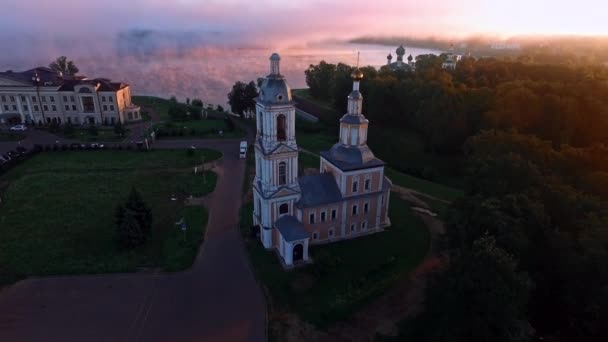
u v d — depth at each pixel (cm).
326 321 4316
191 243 5684
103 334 4141
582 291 3759
